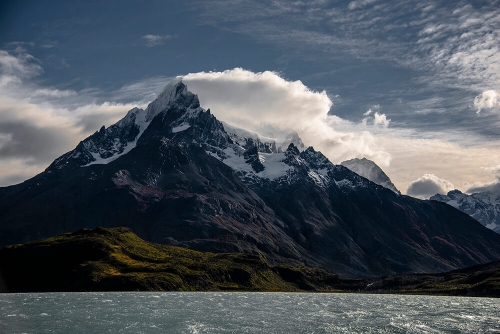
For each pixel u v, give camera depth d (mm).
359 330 176750
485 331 178125
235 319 198375
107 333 163000
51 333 162375
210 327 176375
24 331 165125
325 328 179750
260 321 194250
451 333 173750
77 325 176000
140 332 165000
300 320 199500
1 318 191250
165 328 172500
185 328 173125
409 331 176125
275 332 170500
